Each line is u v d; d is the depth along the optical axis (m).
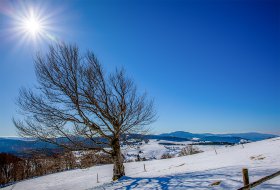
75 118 18.44
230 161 23.89
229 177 12.68
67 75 18.83
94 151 18.58
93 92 19.23
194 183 12.41
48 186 41.22
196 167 23.62
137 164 52.03
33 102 17.55
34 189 41.03
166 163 43.41
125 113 20.02
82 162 17.97
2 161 51.34
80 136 18.19
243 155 28.22
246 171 7.00
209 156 39.31
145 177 18.12
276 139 45.56
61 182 43.75
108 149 20.11
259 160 20.19
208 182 12.09
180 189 11.48
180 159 47.94
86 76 19.41
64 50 19.22
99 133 19.22
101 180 37.19
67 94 18.22
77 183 38.47
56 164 16.94
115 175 20.16
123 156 21.09
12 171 55.34
